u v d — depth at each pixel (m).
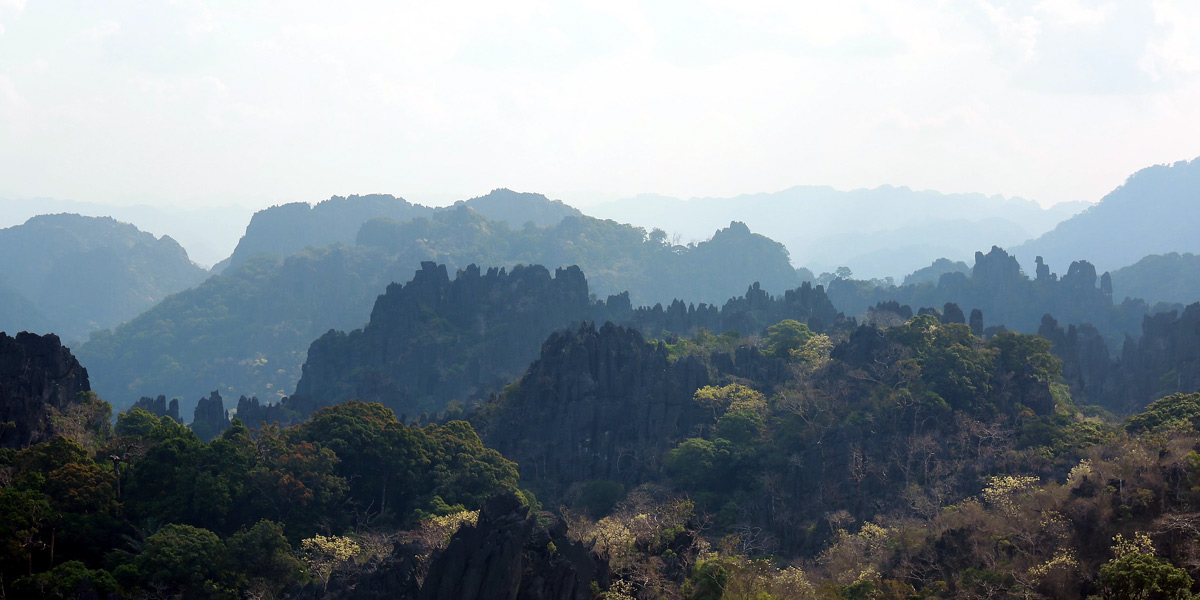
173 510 128.88
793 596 105.62
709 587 108.06
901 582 113.44
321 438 149.50
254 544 117.31
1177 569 89.75
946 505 144.50
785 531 154.25
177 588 113.31
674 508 138.00
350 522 140.50
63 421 154.25
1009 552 113.31
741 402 180.12
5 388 148.25
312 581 112.69
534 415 188.25
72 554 120.56
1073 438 157.25
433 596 95.81
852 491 156.62
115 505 128.12
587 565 101.88
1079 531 109.94
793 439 168.62
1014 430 164.62
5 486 120.44
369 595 102.25
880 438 163.12
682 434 183.50
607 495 165.62
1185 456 111.06
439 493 146.62
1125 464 115.88
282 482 135.00
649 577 109.25
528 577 97.06
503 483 153.62
